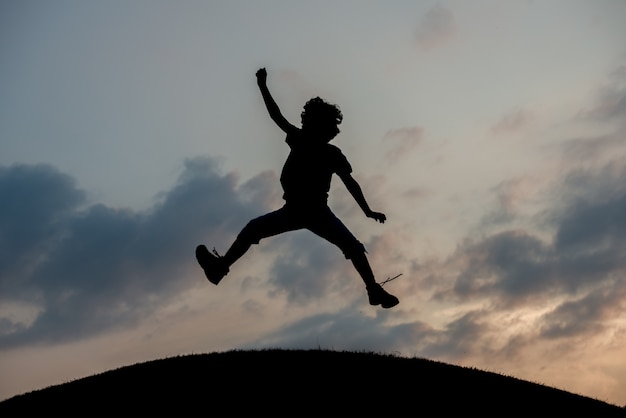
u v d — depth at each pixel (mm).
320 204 7605
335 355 14875
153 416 11719
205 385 12977
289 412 11664
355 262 7820
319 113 7758
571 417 12875
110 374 14445
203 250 7961
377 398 12438
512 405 13055
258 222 7719
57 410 12562
